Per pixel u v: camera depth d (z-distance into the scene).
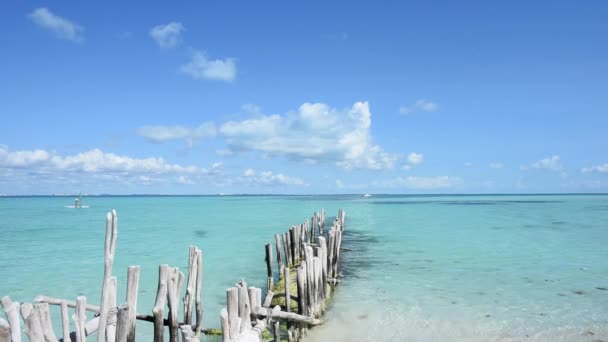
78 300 6.42
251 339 6.80
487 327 11.65
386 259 22.20
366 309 13.24
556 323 11.94
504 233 34.16
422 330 11.45
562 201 121.06
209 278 18.31
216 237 33.03
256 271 19.83
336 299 14.38
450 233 34.38
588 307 13.41
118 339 6.09
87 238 32.59
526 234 33.44
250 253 25.14
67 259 23.41
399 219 50.12
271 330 11.24
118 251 26.06
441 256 23.11
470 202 115.62
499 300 14.29
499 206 86.44
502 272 18.81
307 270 11.08
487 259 22.11
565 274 18.38
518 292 15.32
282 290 14.19
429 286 16.28
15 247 27.86
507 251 24.73
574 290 15.56
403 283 16.77
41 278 18.55
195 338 5.98
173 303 7.85
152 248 27.25
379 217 53.72
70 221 49.59
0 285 17.28
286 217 56.81
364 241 29.42
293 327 10.07
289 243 19.53
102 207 92.69
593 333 11.15
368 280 17.31
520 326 11.72
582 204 95.56
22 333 10.50
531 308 13.35
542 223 43.53
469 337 10.94
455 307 13.48
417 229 37.78
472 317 12.48
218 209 81.50
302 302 10.44
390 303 13.93
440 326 11.74
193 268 8.65
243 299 7.22
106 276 6.43
